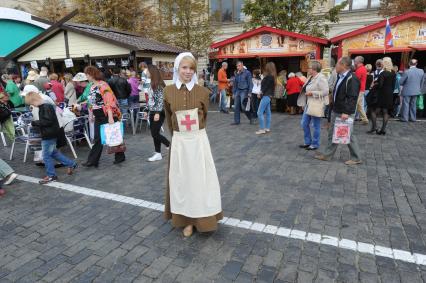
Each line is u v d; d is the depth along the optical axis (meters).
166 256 3.12
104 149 7.27
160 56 13.23
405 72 9.70
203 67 20.75
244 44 13.36
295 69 14.66
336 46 14.34
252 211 3.98
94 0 18.45
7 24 14.55
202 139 3.25
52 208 4.26
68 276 2.88
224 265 2.96
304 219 3.75
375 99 8.05
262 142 7.48
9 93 9.09
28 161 6.55
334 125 5.57
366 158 6.10
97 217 3.97
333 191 4.54
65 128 6.45
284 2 15.05
